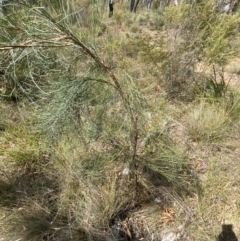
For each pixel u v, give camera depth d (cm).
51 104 155
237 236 196
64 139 208
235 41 331
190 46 321
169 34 337
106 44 172
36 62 150
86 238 184
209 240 193
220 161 252
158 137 208
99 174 203
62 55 153
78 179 204
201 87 333
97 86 164
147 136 202
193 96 326
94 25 159
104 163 201
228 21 312
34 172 222
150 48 321
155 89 312
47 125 167
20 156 226
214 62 338
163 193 213
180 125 284
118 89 161
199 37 320
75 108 160
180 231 196
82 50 150
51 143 199
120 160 210
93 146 216
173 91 326
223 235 196
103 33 174
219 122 278
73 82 150
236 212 211
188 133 275
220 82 345
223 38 320
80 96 157
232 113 296
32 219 188
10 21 139
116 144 194
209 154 258
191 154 257
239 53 330
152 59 321
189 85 327
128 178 205
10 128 250
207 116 284
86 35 155
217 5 337
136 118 175
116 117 181
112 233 192
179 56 324
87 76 154
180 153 230
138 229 198
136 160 200
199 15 315
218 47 309
